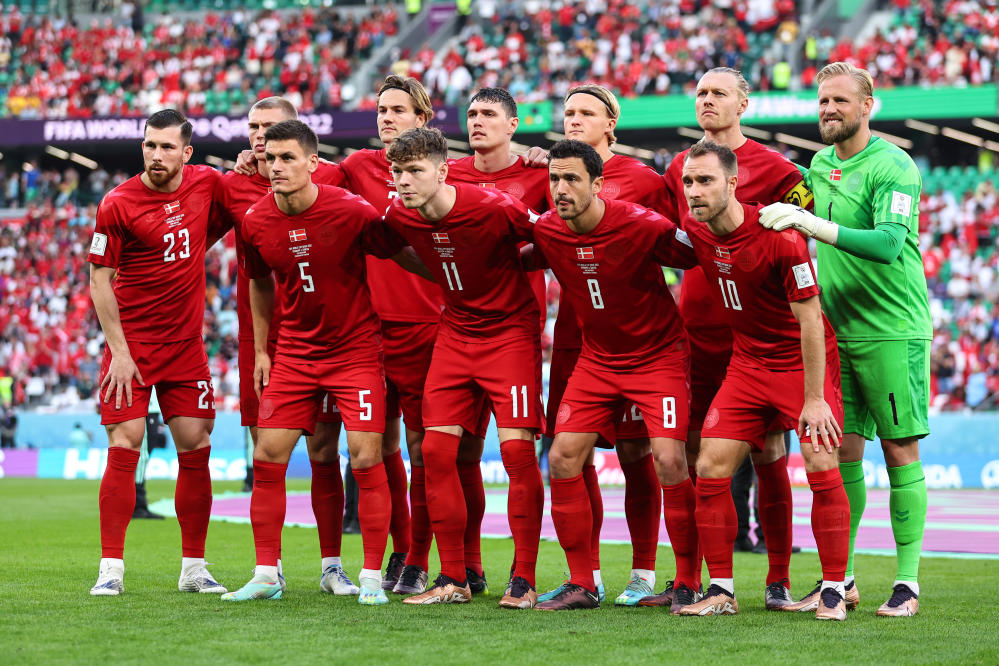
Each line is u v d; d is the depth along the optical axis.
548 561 17.17
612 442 12.41
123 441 12.71
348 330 12.24
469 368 12.13
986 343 46.44
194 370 13.02
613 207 11.57
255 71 65.25
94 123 60.00
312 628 10.26
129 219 12.57
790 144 59.94
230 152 63.75
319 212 11.91
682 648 9.46
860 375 12.66
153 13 72.62
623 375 12.00
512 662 8.80
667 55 59.66
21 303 57.06
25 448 45.84
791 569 16.62
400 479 14.05
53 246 60.22
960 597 13.16
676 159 13.30
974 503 31.83
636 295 11.70
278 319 13.59
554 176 11.25
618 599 12.52
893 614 11.60
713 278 11.68
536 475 12.15
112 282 13.90
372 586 11.98
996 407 41.44
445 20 69.44
